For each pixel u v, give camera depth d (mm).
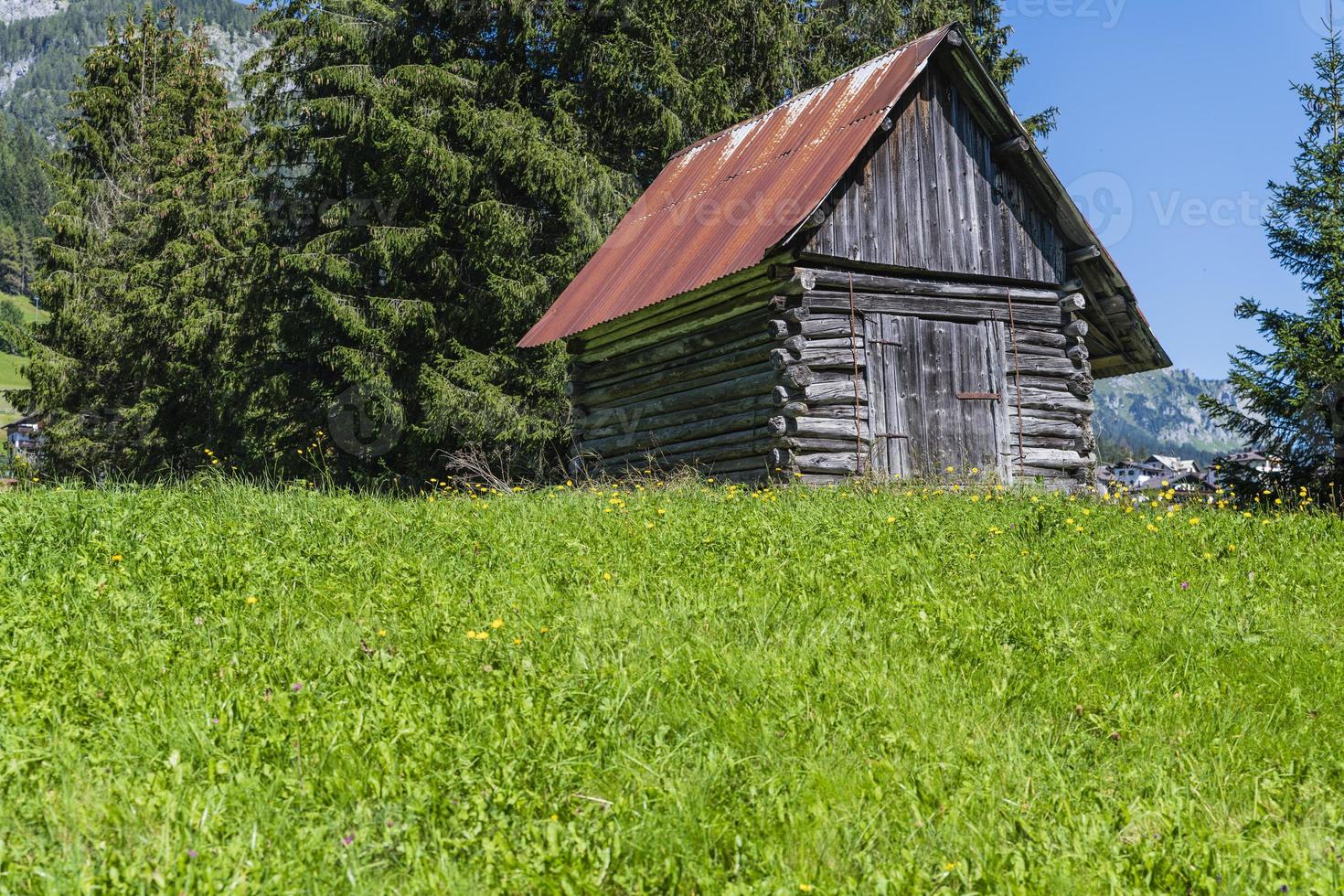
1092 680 4578
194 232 31625
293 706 3709
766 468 13117
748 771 3459
